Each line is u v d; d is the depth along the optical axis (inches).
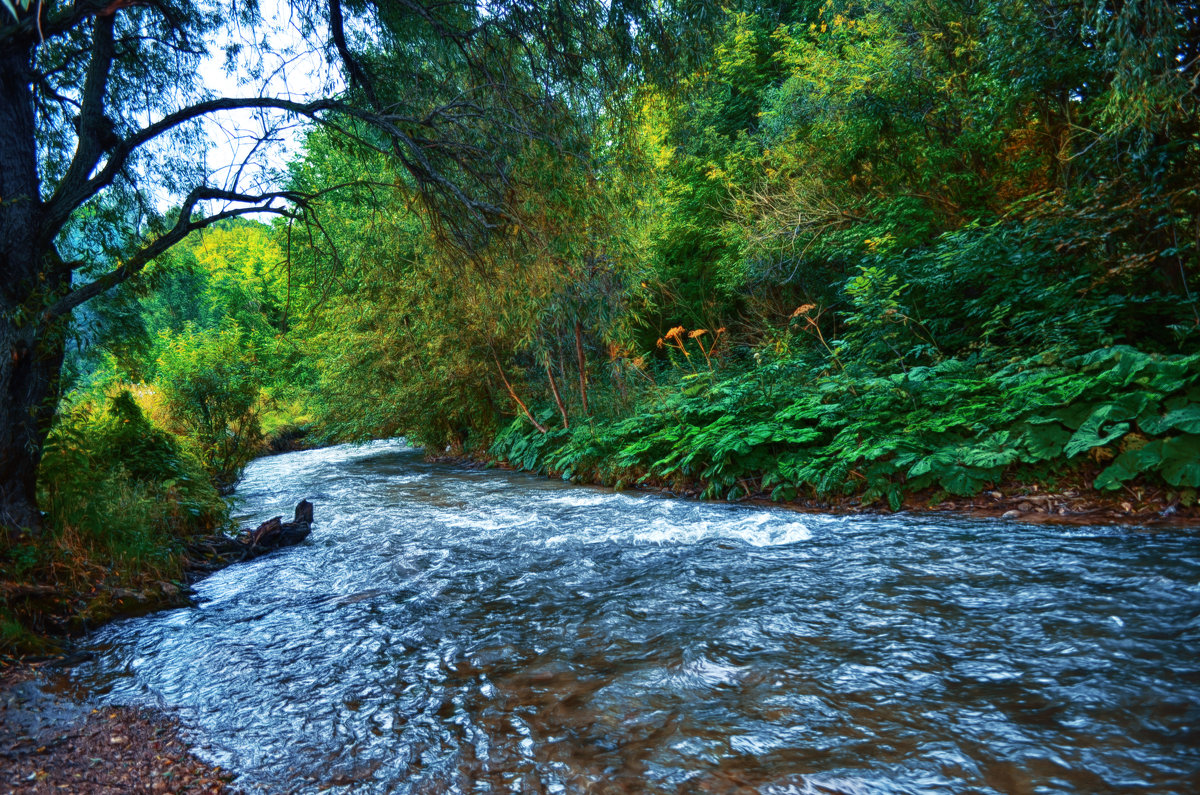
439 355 551.8
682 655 130.8
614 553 221.3
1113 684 104.5
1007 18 314.5
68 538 191.8
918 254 380.2
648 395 464.1
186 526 267.1
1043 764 86.5
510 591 187.0
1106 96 272.7
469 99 239.8
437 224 257.3
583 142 240.1
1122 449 213.8
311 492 439.5
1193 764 83.7
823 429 304.5
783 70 625.3
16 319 172.1
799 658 124.9
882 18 461.7
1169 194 249.1
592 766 95.2
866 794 83.7
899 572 172.2
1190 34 231.5
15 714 121.7
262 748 108.3
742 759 93.7
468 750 102.7
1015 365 272.4
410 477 504.7
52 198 186.5
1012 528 206.5
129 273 197.2
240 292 1254.9
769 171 539.8
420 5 228.7
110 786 97.6
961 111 408.2
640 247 438.6
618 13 233.8
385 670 137.6
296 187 423.5
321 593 200.7
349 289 511.2
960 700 104.7
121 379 316.2
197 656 152.1
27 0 72.7
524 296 290.8
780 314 557.6
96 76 195.0
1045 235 301.0
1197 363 212.7
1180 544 172.7
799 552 202.7
